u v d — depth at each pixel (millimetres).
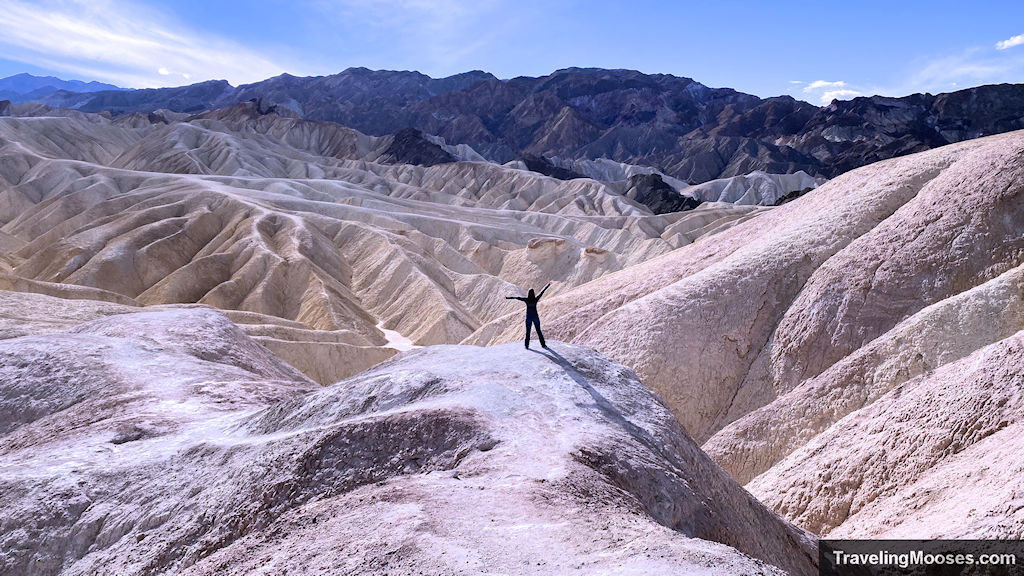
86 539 15070
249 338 39188
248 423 19203
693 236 163625
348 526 10789
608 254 128125
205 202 133750
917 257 41031
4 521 15648
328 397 18219
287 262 104875
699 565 7570
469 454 13375
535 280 127375
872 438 27531
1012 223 38875
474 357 19562
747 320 44969
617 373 18734
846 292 42000
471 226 148375
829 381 36156
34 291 75625
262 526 12883
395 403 16844
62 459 18344
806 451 30250
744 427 36906
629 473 13242
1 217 152375
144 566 13109
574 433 14211
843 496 25906
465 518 10031
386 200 176625
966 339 33375
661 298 48406
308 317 92125
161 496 15609
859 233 47875
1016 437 21062
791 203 62719
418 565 8547
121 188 159875
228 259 108438
